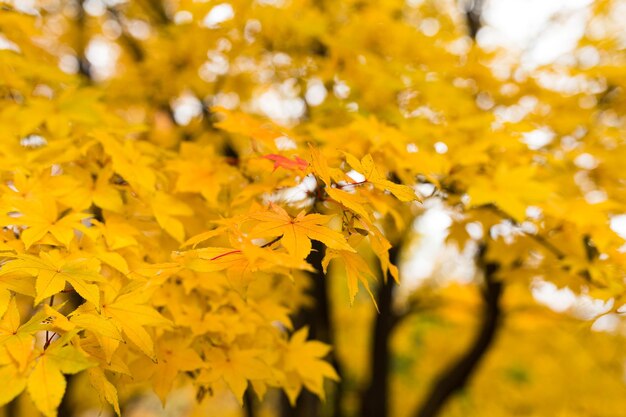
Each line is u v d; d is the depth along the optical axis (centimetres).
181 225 186
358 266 138
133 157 194
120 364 132
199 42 304
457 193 225
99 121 228
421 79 274
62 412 495
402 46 319
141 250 184
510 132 236
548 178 257
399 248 491
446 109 269
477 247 360
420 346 684
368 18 309
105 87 339
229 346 185
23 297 230
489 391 667
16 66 219
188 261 126
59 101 224
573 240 223
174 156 223
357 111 244
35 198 166
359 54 284
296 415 429
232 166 215
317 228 129
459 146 227
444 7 462
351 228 145
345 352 681
